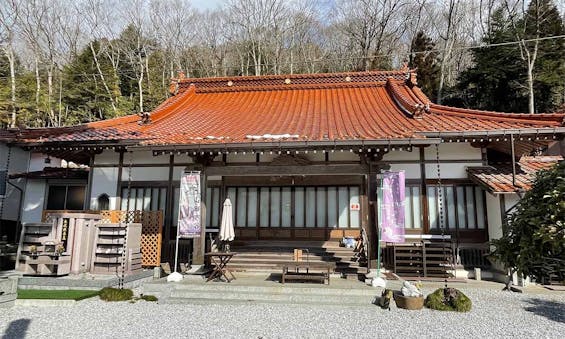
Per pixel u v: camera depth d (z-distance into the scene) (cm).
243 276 941
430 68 2692
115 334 536
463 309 670
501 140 954
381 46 3022
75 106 2567
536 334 539
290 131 1002
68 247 845
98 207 1148
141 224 952
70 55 2891
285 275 820
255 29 3291
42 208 1373
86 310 669
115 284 812
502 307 704
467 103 2527
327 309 692
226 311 678
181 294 777
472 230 1020
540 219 528
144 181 1145
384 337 528
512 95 2241
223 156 1043
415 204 1052
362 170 900
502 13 2467
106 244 888
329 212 1175
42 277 822
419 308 687
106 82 2667
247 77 1563
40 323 586
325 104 1355
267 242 1183
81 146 1046
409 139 821
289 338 524
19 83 2309
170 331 554
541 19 2155
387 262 1005
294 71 3262
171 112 1355
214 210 1190
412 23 2998
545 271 586
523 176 964
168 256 1090
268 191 1212
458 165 1048
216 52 3494
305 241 1170
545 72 2056
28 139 1077
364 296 743
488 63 2231
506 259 593
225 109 1380
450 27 2850
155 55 3244
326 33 3344
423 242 976
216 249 1106
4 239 1188
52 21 2789
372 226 878
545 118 927
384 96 1394
